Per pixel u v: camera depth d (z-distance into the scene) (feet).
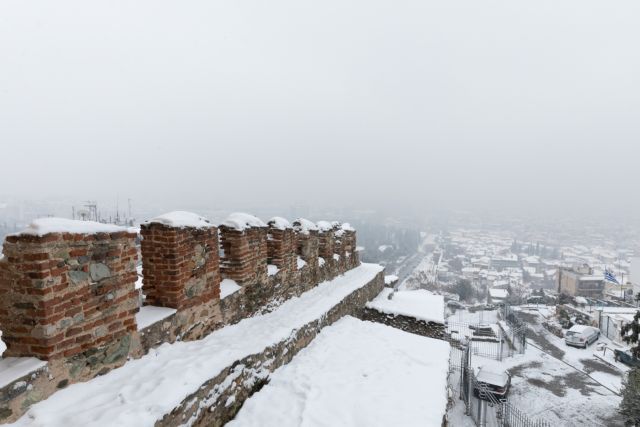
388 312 37.06
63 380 9.76
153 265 14.57
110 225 11.35
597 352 91.81
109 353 11.24
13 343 9.50
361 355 20.16
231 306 18.69
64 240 9.61
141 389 10.61
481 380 61.82
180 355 13.64
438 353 21.43
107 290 11.10
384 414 14.26
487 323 128.57
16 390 8.52
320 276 32.96
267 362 16.60
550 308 159.63
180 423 10.75
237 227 19.43
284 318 21.67
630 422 52.49
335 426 13.25
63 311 9.68
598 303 157.28
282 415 13.79
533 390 68.08
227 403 13.43
